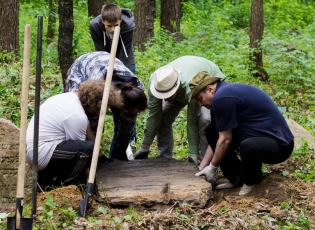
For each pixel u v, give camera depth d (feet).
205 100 17.37
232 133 17.62
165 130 20.57
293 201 17.19
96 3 51.88
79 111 17.42
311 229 15.47
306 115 28.48
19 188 13.38
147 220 15.43
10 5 39.04
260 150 17.01
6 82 29.71
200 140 20.42
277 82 34.76
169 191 16.99
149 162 19.71
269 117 17.25
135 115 19.06
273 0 65.36
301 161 21.02
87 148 17.42
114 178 18.21
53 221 15.49
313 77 34.88
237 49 38.14
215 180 18.72
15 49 39.06
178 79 18.10
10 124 17.42
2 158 17.38
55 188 17.97
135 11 45.06
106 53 20.01
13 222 13.37
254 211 16.30
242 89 17.17
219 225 15.34
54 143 17.39
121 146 19.95
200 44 44.04
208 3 69.92
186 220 15.47
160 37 43.34
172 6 50.96
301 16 64.64
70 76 19.83
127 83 18.47
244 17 64.13
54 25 48.55
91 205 16.69
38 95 13.97
